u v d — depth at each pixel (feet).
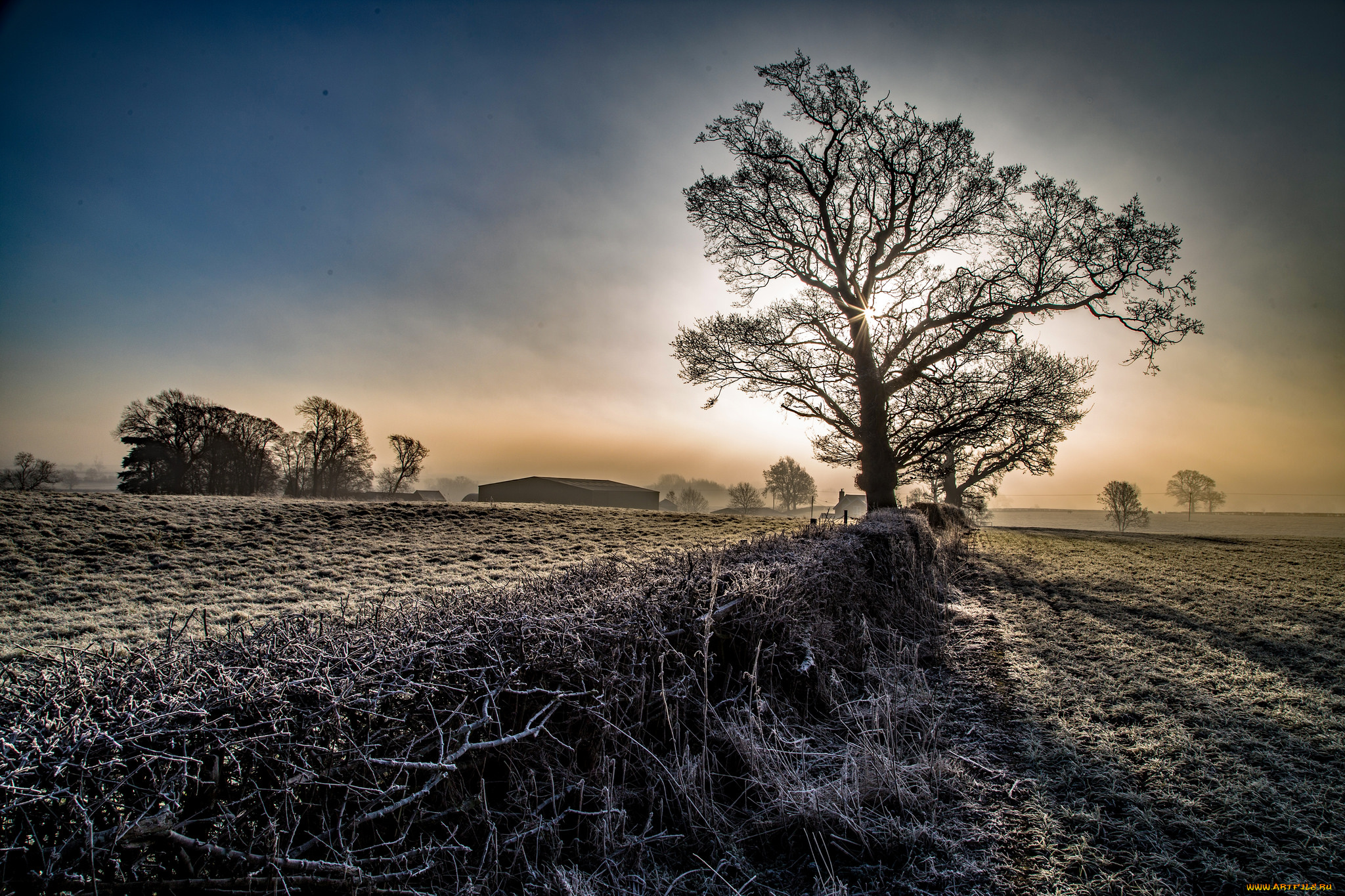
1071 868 8.58
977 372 66.23
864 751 11.10
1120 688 15.80
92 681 7.18
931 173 66.90
